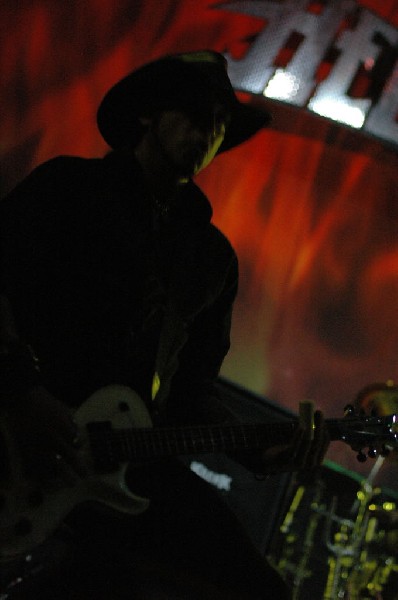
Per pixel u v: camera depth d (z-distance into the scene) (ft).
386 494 15.29
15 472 5.68
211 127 7.13
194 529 6.73
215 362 7.79
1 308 5.78
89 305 6.55
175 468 6.97
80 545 6.92
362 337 18.81
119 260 6.68
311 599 14.49
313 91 18.88
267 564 6.77
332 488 15.19
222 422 7.52
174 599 7.00
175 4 20.40
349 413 7.57
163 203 7.22
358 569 14.58
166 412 7.58
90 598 6.90
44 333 6.42
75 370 6.49
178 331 7.14
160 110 7.16
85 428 6.15
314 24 19.15
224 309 7.79
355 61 18.89
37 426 5.65
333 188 19.51
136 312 6.76
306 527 14.85
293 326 19.27
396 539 14.69
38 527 5.74
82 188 6.63
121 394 6.41
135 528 6.69
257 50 19.26
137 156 7.16
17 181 20.58
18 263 6.21
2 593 8.77
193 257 7.38
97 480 6.06
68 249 6.49
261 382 19.20
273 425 7.14
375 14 18.99
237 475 14.01
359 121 18.63
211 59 7.51
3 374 5.61
